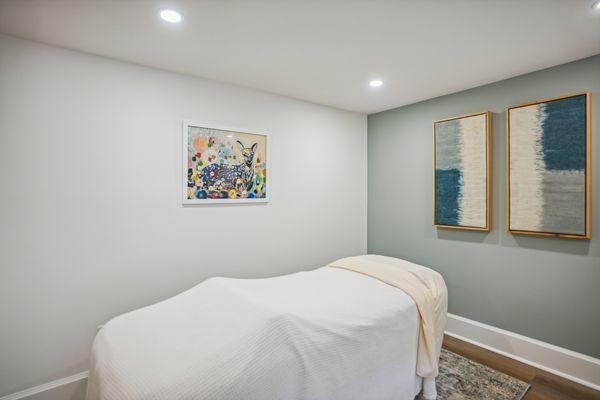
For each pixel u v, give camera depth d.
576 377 2.24
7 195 1.88
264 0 1.55
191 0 1.55
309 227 3.34
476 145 2.77
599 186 2.15
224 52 2.14
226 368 1.25
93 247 2.15
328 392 1.52
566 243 2.32
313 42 2.00
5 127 1.87
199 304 1.73
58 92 2.02
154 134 2.38
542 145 2.38
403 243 3.45
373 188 3.78
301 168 3.26
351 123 3.68
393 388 1.83
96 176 2.16
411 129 3.36
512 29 1.83
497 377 2.30
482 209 2.73
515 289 2.59
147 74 2.35
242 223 2.85
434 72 2.49
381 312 1.84
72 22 1.74
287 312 1.53
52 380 2.03
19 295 1.93
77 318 2.11
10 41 1.88
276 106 3.04
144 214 2.34
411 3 1.57
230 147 2.75
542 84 2.42
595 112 2.16
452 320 3.00
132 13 1.66
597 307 2.18
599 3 1.56
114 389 1.18
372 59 2.25
